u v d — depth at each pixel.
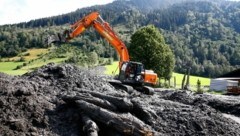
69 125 13.41
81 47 124.12
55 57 110.62
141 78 25.69
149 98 20.83
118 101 14.67
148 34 52.62
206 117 16.09
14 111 12.95
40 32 161.38
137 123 13.02
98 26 25.95
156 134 13.69
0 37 143.00
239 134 15.38
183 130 14.58
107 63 94.62
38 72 20.50
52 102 14.92
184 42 183.25
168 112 16.00
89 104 13.80
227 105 24.03
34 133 12.16
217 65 126.31
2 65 105.25
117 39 26.36
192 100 24.20
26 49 128.25
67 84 18.66
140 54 51.84
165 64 53.12
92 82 20.61
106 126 13.37
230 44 181.62
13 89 14.49
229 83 56.97
